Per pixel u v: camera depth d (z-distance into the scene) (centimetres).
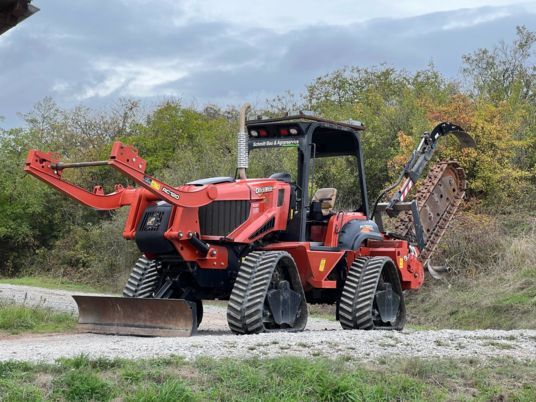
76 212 3869
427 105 2916
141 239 1234
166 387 688
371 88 3684
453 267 2188
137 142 4019
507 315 1867
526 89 3359
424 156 1698
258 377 753
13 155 3900
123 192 1291
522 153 2692
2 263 3931
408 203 1645
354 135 1462
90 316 1290
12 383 693
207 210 1287
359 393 739
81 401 676
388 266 1420
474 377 843
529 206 2461
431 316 2009
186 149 3566
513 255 2130
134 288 1347
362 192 1479
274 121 1354
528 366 923
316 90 4122
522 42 3425
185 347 938
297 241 1320
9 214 3819
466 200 2477
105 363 793
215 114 4919
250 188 1288
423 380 823
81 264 3597
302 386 740
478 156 2441
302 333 1134
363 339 1061
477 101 2812
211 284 1289
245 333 1184
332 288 1395
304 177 1334
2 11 743
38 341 1185
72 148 4531
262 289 1194
